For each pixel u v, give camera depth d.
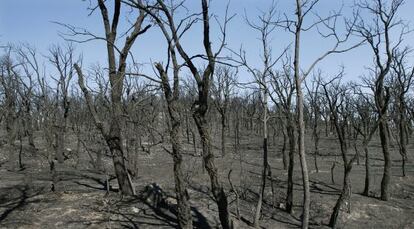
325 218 23.44
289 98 22.30
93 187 23.25
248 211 22.12
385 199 26.38
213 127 56.72
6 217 17.97
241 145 47.62
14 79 44.75
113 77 20.58
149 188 20.83
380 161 40.31
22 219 17.70
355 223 23.25
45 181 24.89
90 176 27.45
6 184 24.31
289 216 23.03
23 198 20.81
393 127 53.44
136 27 20.59
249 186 26.50
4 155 37.66
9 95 35.50
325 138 55.38
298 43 14.34
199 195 23.16
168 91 15.02
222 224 16.92
